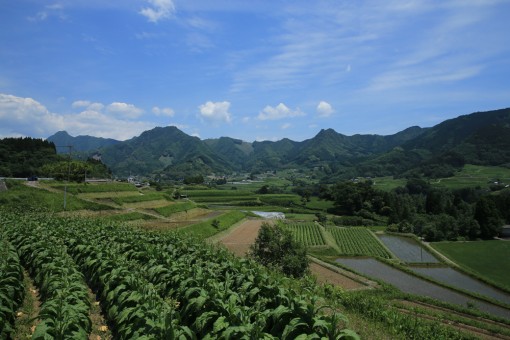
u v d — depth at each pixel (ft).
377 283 160.45
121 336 39.27
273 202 527.81
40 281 57.11
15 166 380.37
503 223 378.94
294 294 43.45
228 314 37.11
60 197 223.92
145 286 43.42
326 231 345.92
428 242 340.18
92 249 65.62
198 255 66.69
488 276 220.23
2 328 38.40
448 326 85.87
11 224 99.71
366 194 494.18
